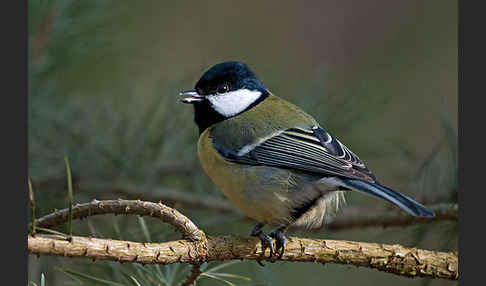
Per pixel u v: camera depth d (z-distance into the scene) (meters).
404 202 6.58
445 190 7.73
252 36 13.95
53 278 7.56
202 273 5.94
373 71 13.81
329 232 8.67
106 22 9.90
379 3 14.35
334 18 14.56
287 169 7.66
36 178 8.88
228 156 7.83
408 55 13.92
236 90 8.58
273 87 10.19
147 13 11.52
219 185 8.02
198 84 8.69
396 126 11.27
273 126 7.95
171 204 9.02
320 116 9.81
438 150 7.88
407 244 7.81
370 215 8.34
